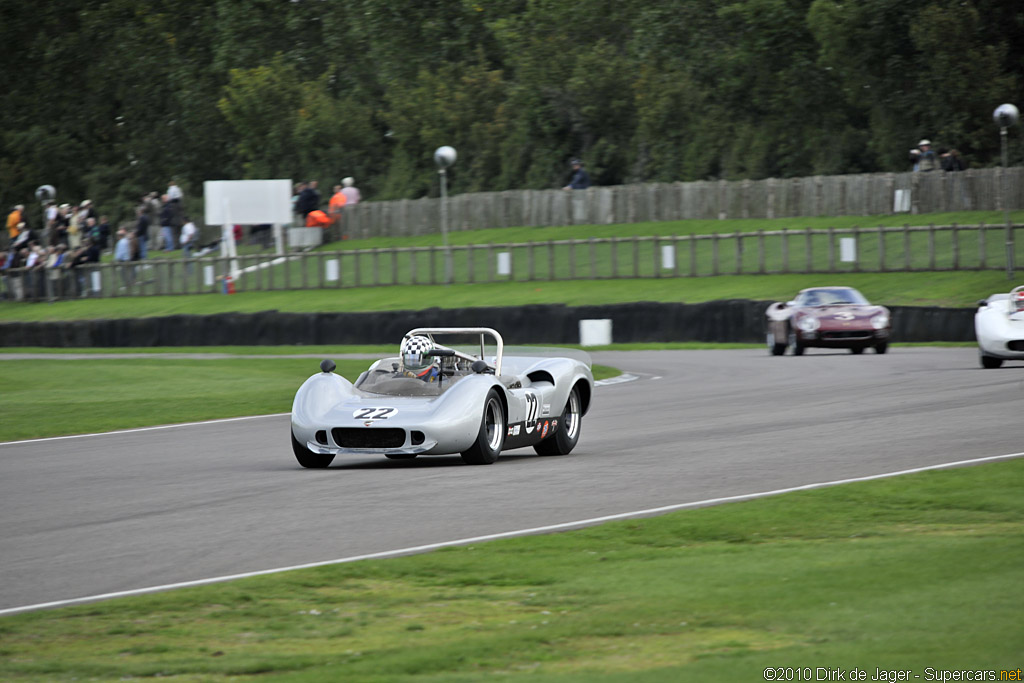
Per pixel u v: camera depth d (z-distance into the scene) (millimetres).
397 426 37656
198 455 44219
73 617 20891
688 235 147875
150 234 191000
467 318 120562
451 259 149250
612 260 140625
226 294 162625
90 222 180375
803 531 26328
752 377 72250
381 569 23672
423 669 17469
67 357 118312
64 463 42750
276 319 130500
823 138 194875
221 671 17828
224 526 28906
